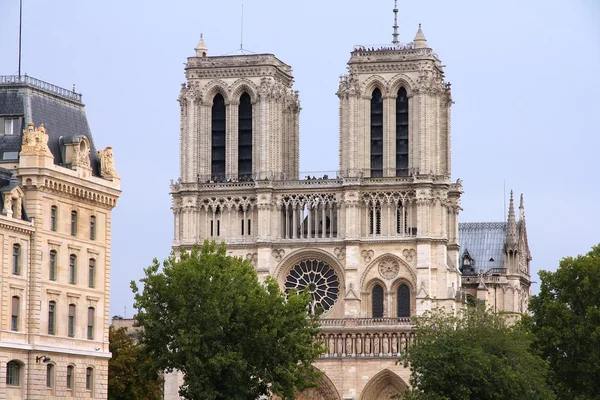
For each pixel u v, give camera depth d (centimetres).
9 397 19425
